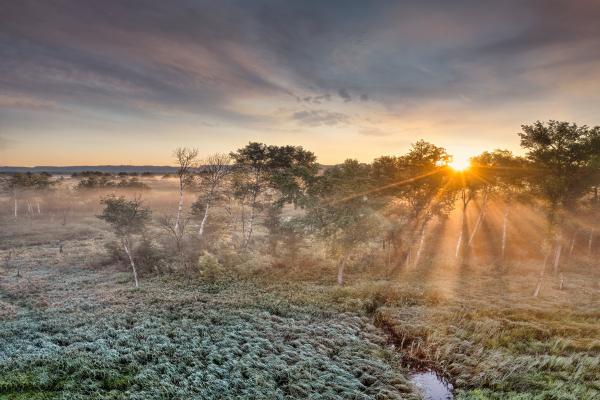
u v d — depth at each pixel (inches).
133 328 898.1
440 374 752.3
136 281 1259.2
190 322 938.1
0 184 4190.5
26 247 1966.0
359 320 983.0
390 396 648.4
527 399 625.0
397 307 1091.3
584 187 1326.3
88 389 651.5
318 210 1320.1
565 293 1183.6
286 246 1675.7
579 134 1346.0
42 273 1446.9
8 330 884.6
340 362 757.3
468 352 807.7
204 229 2122.3
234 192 2080.5
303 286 1274.6
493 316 994.1
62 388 653.9
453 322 957.8
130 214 1323.8
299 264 1574.8
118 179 5836.6
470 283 1320.1
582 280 1332.4
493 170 1653.5
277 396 629.3
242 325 924.0
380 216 1363.2
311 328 914.7
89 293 1189.7
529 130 1433.3
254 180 2007.9
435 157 1502.2
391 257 1704.0
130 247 1502.2
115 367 722.2
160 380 673.0
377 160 1705.2
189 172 2146.9
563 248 1742.1
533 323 933.8
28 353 765.9
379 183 1499.8
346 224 1263.5
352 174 1318.9
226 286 1274.6
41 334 864.9
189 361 750.5
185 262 1539.1
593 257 1679.4
